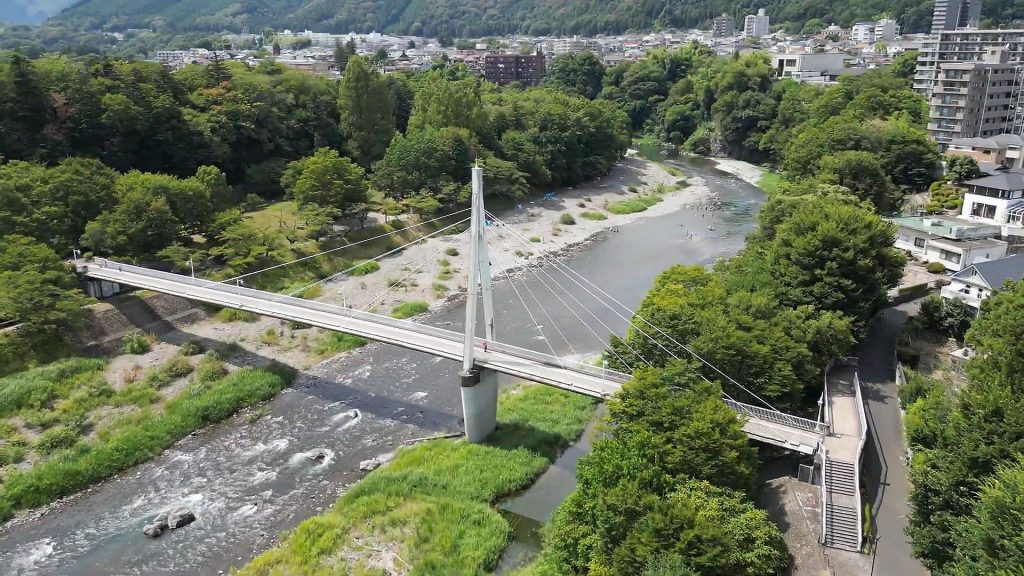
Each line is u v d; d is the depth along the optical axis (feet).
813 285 159.63
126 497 134.10
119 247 213.87
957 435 98.22
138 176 234.58
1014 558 72.54
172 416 158.20
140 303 203.62
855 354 164.76
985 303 147.23
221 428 159.12
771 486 119.03
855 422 131.54
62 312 178.91
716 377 132.26
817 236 161.89
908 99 388.57
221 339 199.52
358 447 150.51
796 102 456.04
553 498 131.03
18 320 178.09
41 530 124.57
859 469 115.96
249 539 121.49
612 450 104.32
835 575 98.07
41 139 258.78
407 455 143.54
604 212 351.25
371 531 117.60
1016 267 180.14
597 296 239.30
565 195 373.61
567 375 140.26
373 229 280.31
